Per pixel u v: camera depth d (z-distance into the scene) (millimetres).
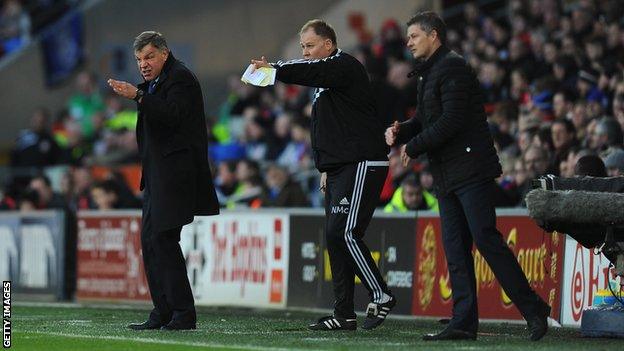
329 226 27969
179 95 27562
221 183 52031
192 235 42406
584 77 43438
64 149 67938
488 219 25062
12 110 79250
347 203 27688
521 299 25203
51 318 34000
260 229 40125
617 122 35781
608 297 27656
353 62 27516
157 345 24344
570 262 31156
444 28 25609
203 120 28328
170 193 27719
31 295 47250
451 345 24047
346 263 28312
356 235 27859
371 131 27797
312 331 28062
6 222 48594
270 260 39781
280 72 26891
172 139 27719
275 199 45000
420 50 25562
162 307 28891
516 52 50344
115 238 44125
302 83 27094
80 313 36625
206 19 77125
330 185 28125
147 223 28625
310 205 44750
